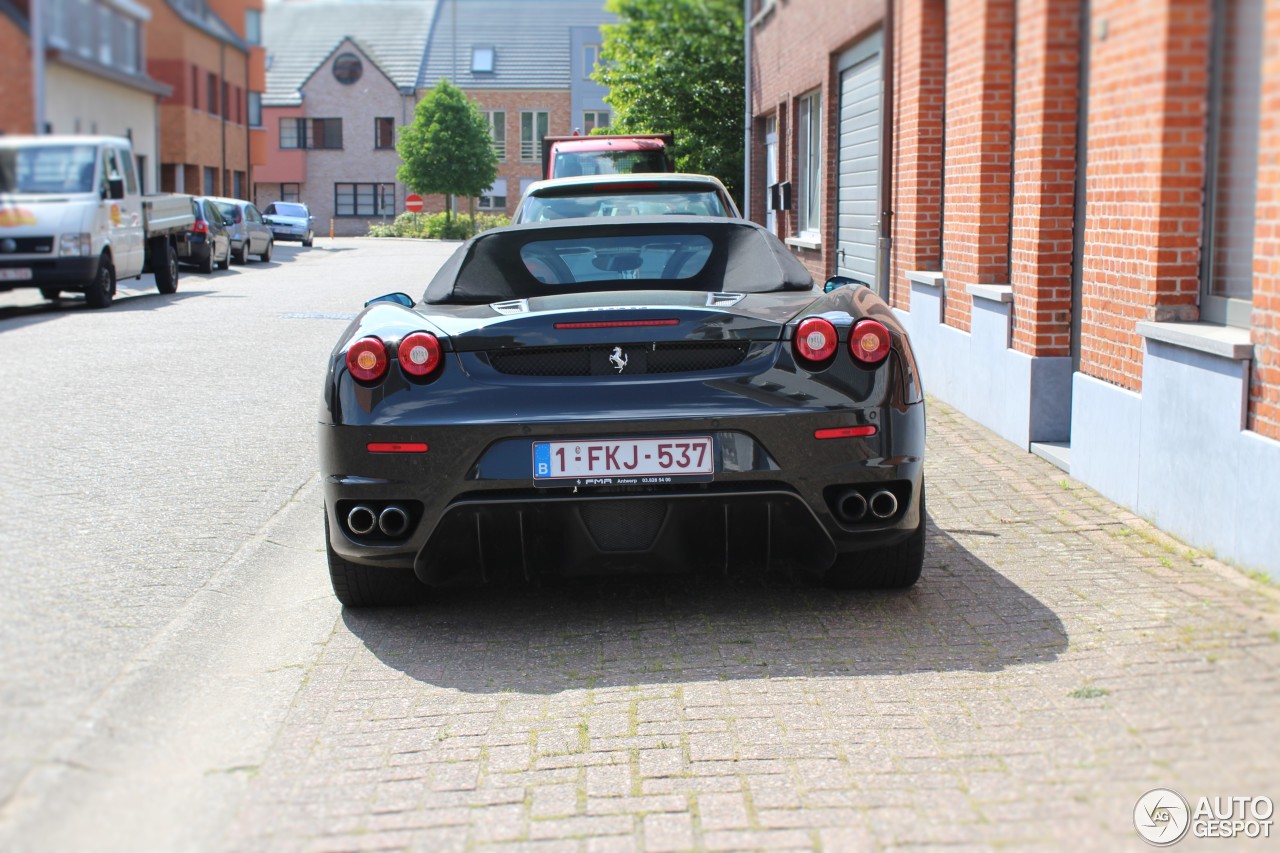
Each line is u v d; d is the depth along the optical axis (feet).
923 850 8.55
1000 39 25.61
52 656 12.56
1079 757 9.89
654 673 12.44
